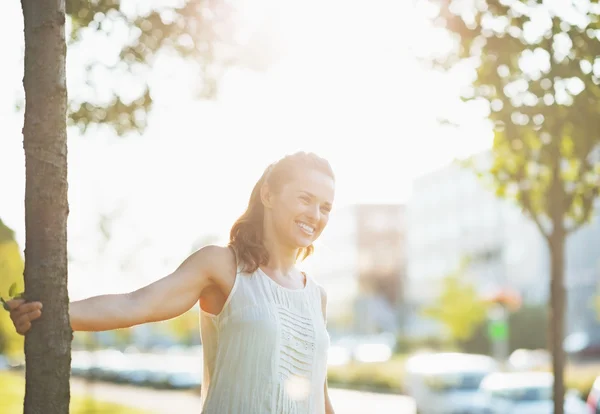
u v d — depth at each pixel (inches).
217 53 252.4
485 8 251.3
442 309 2062.0
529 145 274.7
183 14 244.4
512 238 2918.3
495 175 300.4
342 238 4510.3
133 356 2497.5
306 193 136.6
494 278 2984.7
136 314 121.7
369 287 4210.1
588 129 248.1
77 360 2042.3
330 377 1644.9
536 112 245.6
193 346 3299.7
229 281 131.4
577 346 1920.5
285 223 136.4
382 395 1331.2
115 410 949.8
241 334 129.2
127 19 240.8
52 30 118.0
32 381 111.8
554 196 289.3
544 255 2709.2
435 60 262.8
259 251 134.1
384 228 4296.3
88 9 234.4
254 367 128.4
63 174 116.5
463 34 254.2
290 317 133.0
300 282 140.9
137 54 245.8
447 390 791.1
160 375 1702.8
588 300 2420.0
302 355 133.6
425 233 3818.9
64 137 117.6
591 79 237.0
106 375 1836.9
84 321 117.4
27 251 114.2
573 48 238.8
